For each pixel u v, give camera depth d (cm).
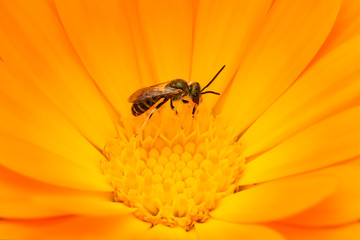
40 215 10
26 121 10
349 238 10
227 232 10
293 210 9
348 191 10
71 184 10
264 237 10
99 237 10
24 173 10
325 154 10
